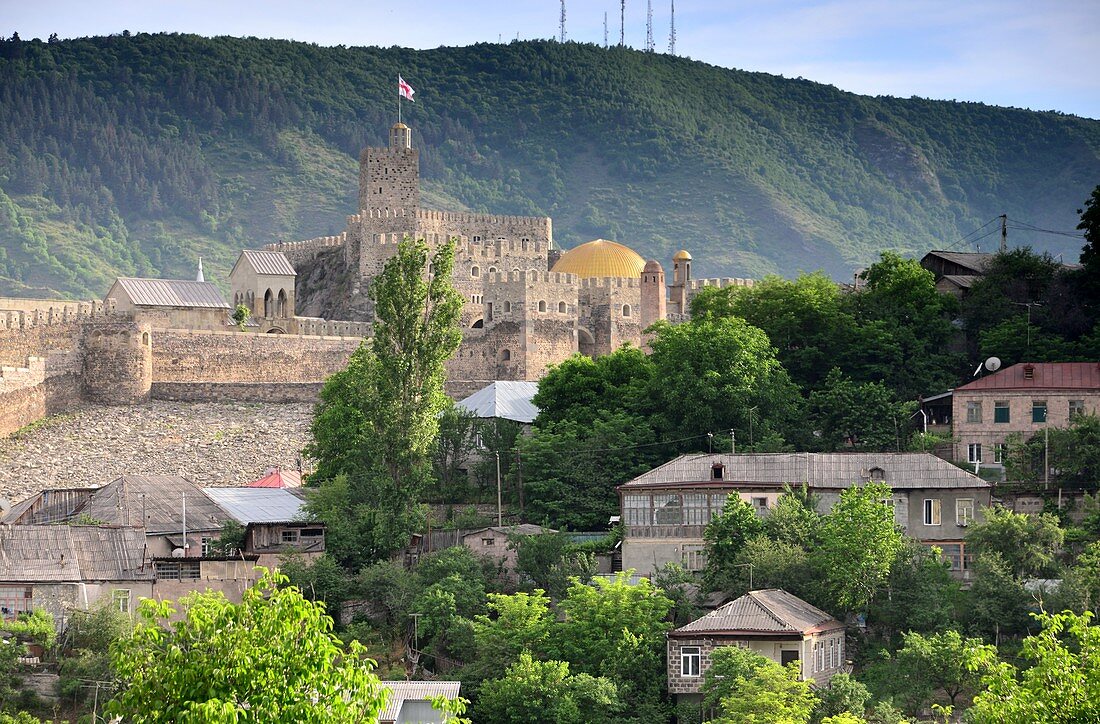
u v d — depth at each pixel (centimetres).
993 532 14412
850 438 17588
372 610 15000
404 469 16612
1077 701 8431
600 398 18950
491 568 15500
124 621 13762
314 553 15750
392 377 16725
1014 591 13775
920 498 15250
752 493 15400
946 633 13150
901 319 19938
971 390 17225
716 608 14050
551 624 14012
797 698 12231
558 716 12825
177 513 16538
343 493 16400
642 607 13825
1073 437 16212
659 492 15462
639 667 13412
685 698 13138
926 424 17900
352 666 8062
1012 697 8562
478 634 13962
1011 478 16425
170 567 14938
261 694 7869
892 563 14075
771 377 18038
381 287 16975
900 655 13138
